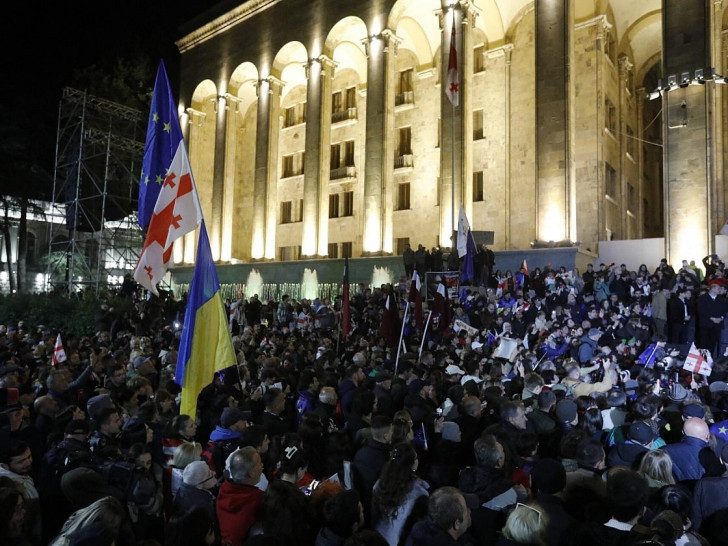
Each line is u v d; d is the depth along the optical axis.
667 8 24.88
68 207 40.09
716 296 15.54
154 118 9.53
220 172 44.50
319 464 6.34
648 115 41.03
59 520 5.44
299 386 9.10
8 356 12.15
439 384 10.11
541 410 7.46
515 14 35.38
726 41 30.56
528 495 5.23
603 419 7.80
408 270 27.23
